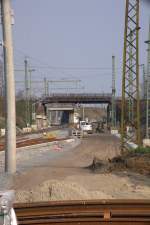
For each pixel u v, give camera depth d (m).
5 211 5.69
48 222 10.25
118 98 121.69
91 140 62.00
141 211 10.41
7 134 22.58
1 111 90.56
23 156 34.84
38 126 122.19
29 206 10.50
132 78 32.94
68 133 75.25
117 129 95.81
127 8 31.47
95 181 19.91
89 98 125.56
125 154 28.53
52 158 33.41
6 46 22.14
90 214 10.34
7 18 21.97
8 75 22.34
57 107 139.25
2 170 24.67
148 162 24.14
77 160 32.09
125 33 31.91
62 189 15.28
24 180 19.95
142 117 67.69
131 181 20.19
